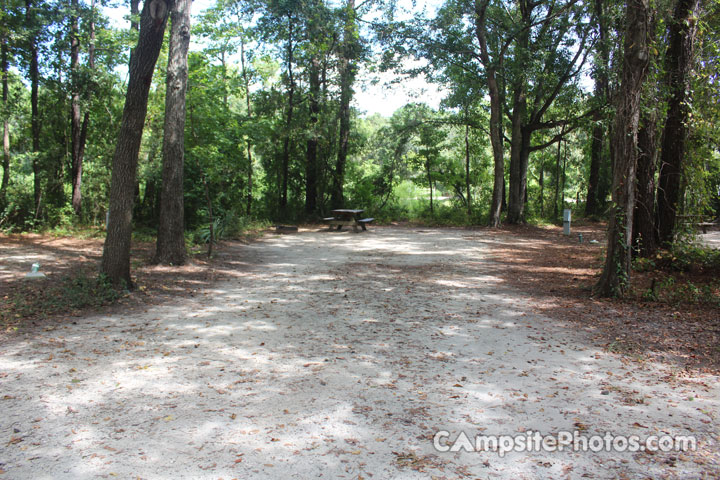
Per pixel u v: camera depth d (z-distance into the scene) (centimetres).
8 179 1856
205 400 409
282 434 350
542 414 386
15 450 324
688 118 1023
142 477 293
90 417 375
